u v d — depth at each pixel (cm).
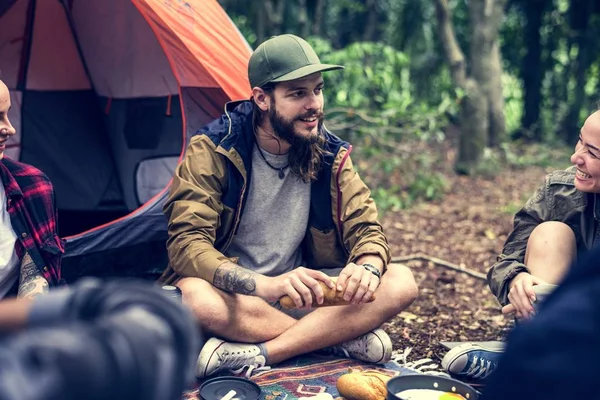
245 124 278
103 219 425
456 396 211
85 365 84
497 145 943
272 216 286
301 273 250
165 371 91
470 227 594
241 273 255
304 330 273
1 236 240
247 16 1038
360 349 279
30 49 421
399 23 1127
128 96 417
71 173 432
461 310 372
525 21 1159
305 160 275
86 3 413
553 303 94
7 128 232
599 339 88
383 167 698
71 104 434
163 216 332
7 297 252
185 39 332
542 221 269
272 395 247
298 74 257
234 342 268
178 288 250
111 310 96
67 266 319
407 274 280
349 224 284
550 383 88
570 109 1127
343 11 1219
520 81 1238
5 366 83
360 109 693
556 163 935
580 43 1113
